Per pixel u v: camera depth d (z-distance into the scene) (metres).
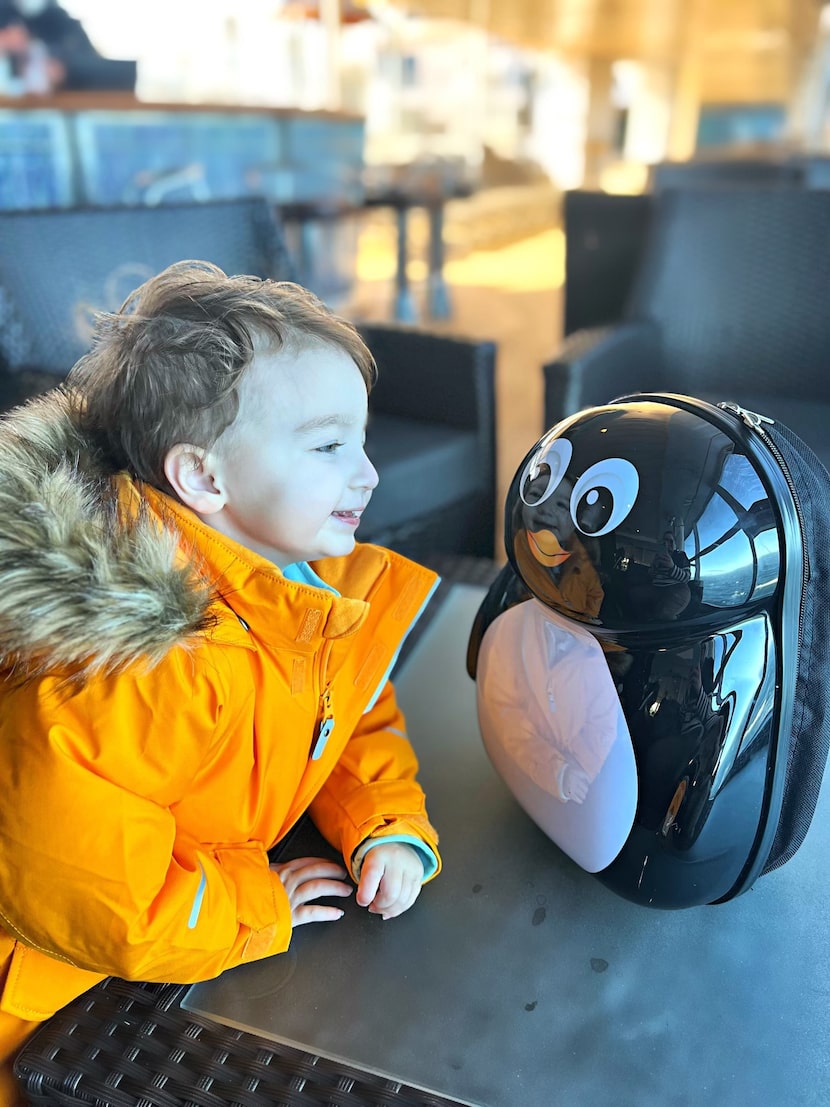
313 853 0.74
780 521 0.51
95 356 0.65
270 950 0.63
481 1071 0.56
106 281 1.70
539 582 0.58
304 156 3.99
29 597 0.53
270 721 0.65
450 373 1.60
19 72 3.62
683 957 0.63
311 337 0.61
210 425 0.59
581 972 0.62
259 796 0.66
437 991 0.61
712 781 0.54
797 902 0.67
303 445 0.61
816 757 0.58
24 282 1.59
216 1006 0.60
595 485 0.54
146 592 0.55
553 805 0.63
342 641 0.72
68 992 0.61
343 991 0.61
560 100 8.10
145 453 0.61
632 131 7.30
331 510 0.64
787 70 5.87
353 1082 0.55
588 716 0.57
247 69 4.70
